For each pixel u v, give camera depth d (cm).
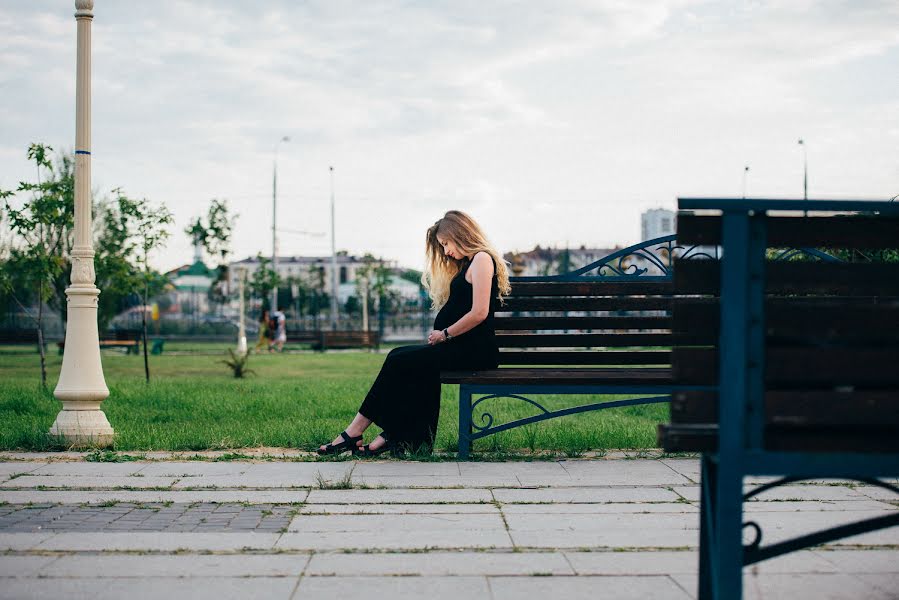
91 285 682
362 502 475
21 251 1277
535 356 695
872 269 263
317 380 1541
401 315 5931
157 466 585
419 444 630
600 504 471
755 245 251
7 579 335
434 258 664
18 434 687
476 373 621
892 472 243
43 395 1090
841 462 243
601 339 694
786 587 328
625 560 363
